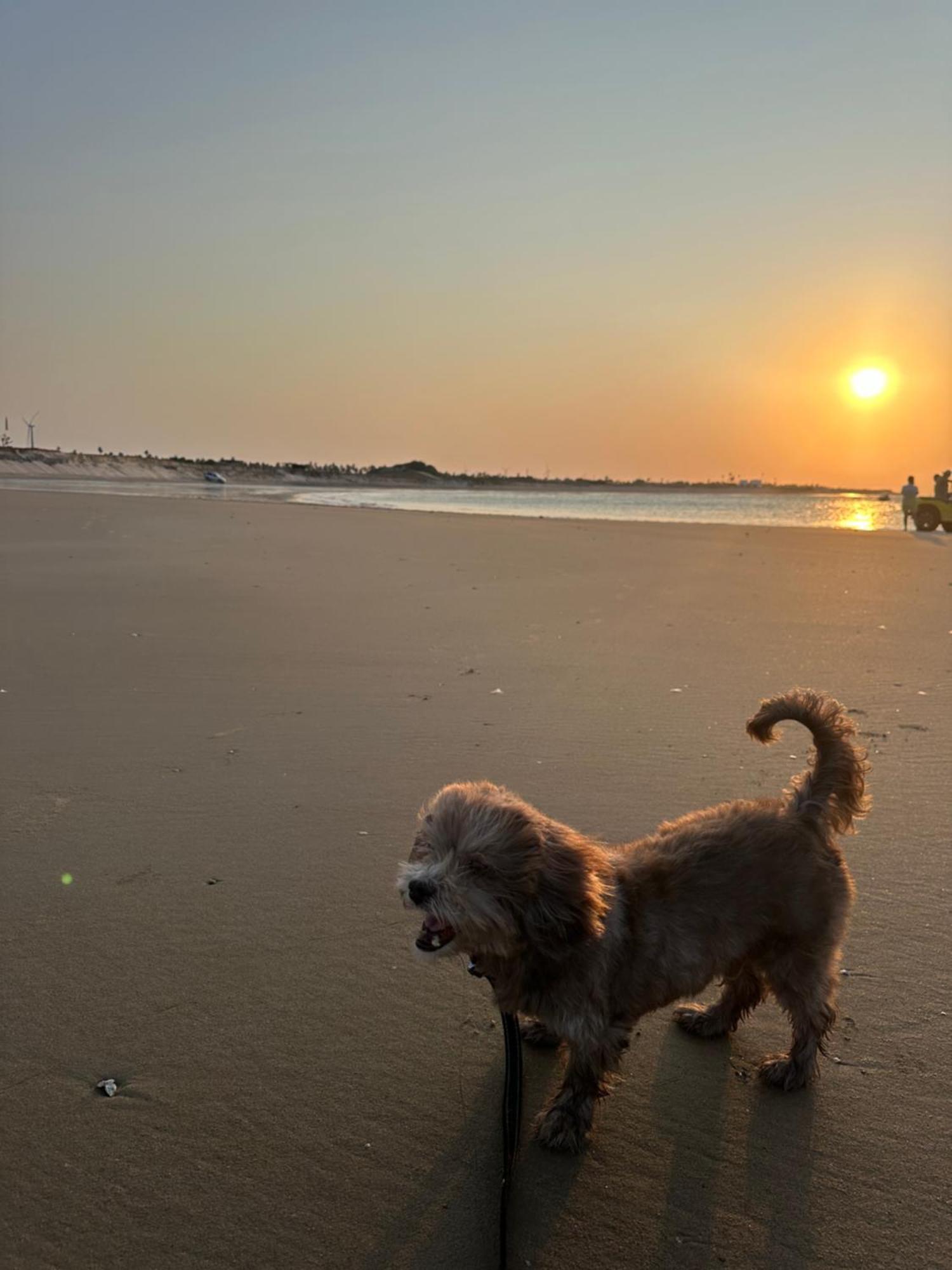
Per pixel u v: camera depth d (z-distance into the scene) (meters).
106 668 2.83
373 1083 1.16
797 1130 1.12
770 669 3.00
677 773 2.09
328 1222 0.96
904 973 1.38
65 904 1.50
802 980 1.20
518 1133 1.04
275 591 4.25
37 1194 0.98
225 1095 1.12
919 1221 0.98
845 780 1.32
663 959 1.15
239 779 2.01
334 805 1.89
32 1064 1.16
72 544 5.69
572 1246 0.95
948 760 2.19
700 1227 0.98
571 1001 1.07
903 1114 1.13
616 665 3.02
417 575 4.89
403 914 1.50
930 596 4.53
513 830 1.05
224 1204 0.98
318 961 1.38
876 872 1.66
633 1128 1.12
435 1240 0.95
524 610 3.96
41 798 1.88
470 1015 1.29
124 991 1.30
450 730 2.35
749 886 1.20
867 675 2.94
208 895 1.54
